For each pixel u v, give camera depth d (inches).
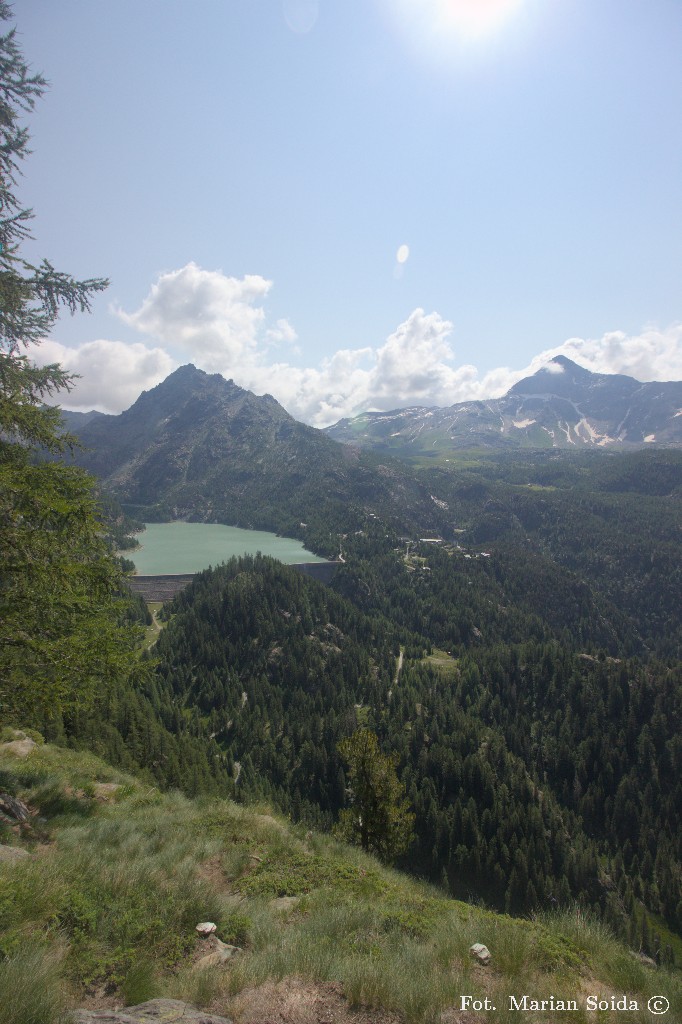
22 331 647.8
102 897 370.9
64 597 594.9
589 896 3051.2
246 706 4436.5
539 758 4488.2
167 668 4736.7
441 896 605.0
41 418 628.1
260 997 278.2
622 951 408.8
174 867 467.2
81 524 601.6
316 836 705.6
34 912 324.2
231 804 776.9
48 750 968.3
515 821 3270.2
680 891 3093.0
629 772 4293.8
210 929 362.0
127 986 281.1
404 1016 270.5
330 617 6407.5
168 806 749.9
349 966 305.3
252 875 522.3
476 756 3806.6
